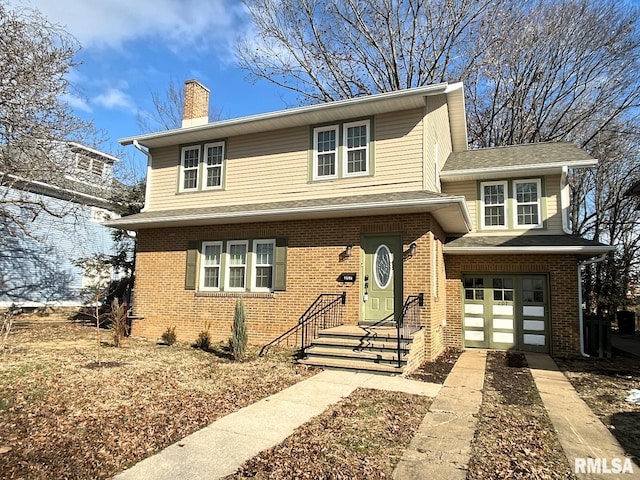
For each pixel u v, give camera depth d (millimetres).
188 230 13781
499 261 12945
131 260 20047
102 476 4023
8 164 13383
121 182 18781
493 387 7973
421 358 9883
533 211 13438
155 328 13836
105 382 7535
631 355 12609
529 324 12648
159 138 14523
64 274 19969
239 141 13930
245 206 12969
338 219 11547
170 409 6090
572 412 6520
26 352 10359
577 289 12125
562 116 23203
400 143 11617
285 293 11969
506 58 22969
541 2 22484
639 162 22453
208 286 13398
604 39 21844
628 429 5766
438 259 11891
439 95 13555
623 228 23078
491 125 25047
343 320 11094
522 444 5117
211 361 9695
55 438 4949
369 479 4074
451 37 22922
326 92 24859
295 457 4520
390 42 23016
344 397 6867
